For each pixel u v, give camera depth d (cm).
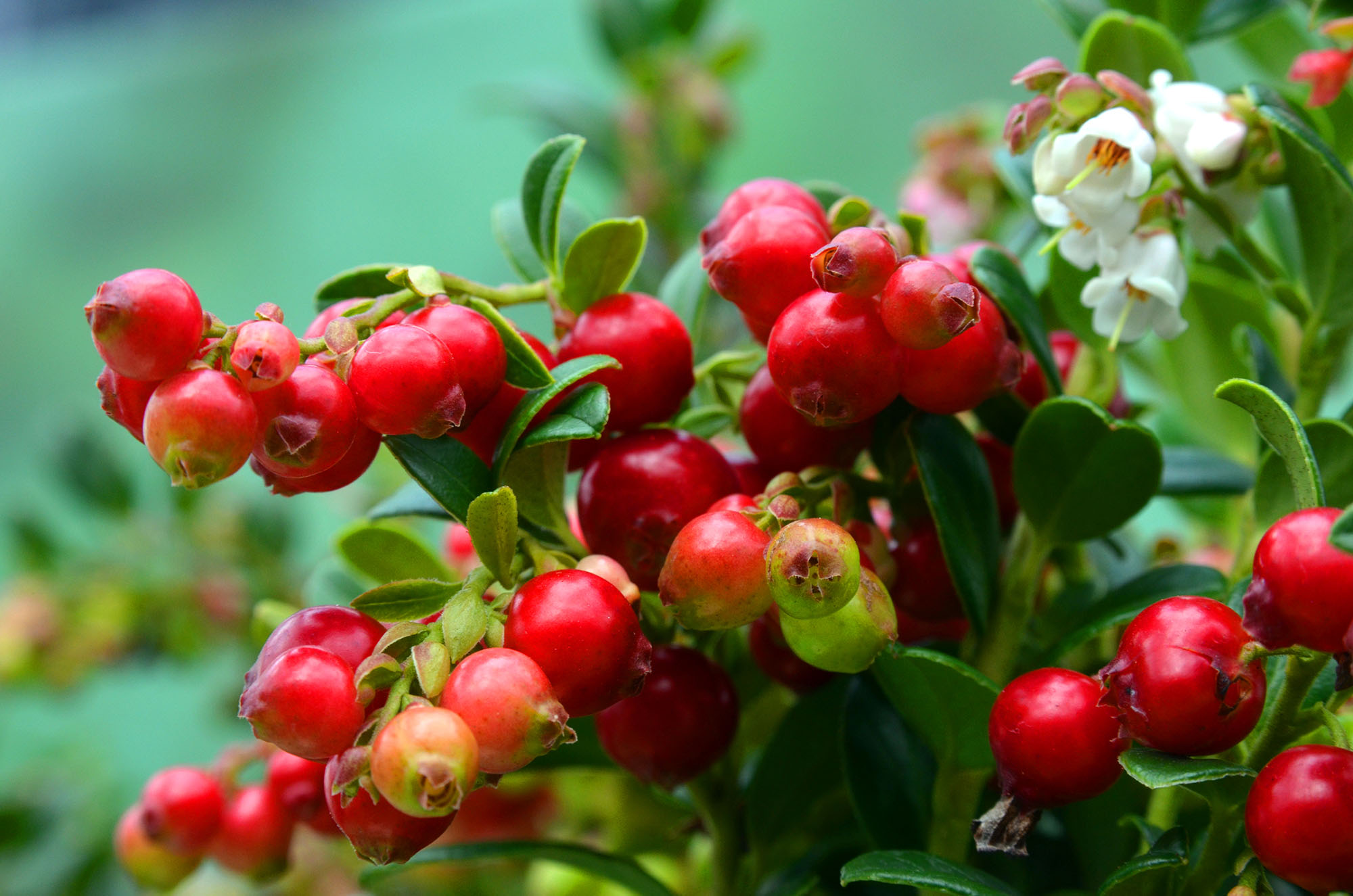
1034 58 72
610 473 25
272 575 51
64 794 54
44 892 50
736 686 28
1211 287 30
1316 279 27
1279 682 25
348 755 23
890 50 75
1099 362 28
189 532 52
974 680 24
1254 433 31
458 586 24
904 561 26
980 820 24
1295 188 26
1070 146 25
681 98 50
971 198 38
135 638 52
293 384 23
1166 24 29
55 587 52
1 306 90
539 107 50
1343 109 29
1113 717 24
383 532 28
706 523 24
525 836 35
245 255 87
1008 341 25
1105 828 27
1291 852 23
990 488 26
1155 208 26
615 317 25
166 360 23
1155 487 26
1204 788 24
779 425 26
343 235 85
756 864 27
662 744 26
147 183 90
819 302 24
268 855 29
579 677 24
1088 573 28
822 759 27
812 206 25
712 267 25
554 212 26
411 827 23
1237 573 27
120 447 83
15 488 86
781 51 77
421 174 84
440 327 24
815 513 25
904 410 26
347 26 88
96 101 92
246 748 30
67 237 91
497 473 24
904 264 24
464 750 23
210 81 90
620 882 27
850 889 27
